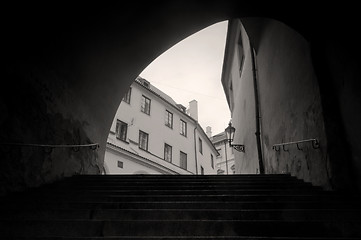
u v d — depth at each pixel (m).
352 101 5.41
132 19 7.94
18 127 5.32
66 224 3.24
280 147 9.27
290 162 8.24
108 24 7.50
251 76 13.44
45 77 6.17
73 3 6.26
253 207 3.98
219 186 5.55
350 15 5.36
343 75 5.70
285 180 6.67
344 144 5.78
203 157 31.03
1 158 4.84
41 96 6.05
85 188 5.46
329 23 6.34
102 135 9.45
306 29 6.93
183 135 27.58
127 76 9.92
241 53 16.78
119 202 4.05
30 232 3.20
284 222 3.15
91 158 8.51
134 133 21.80
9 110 5.11
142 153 21.91
